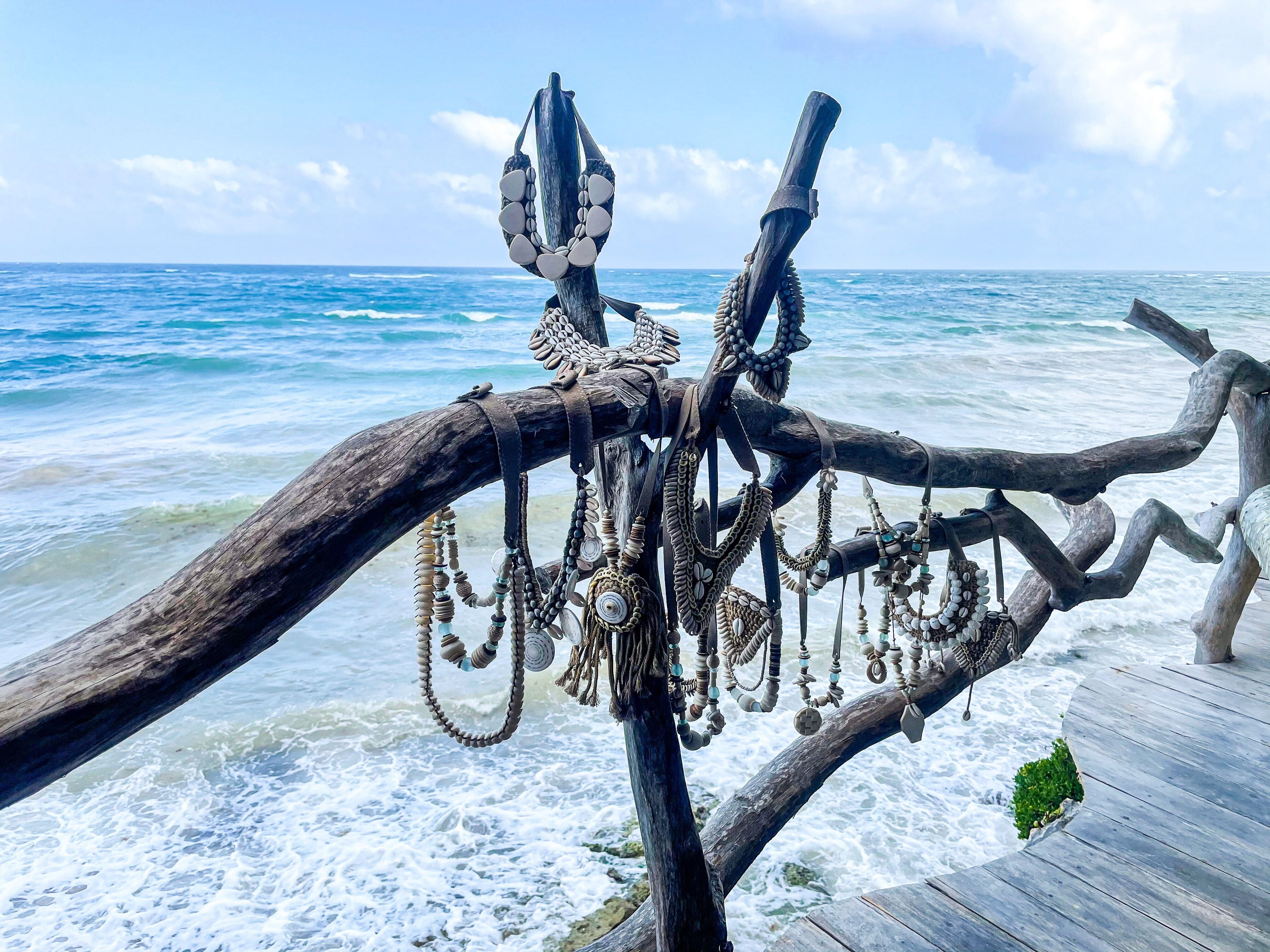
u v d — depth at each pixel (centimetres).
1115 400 1988
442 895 518
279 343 2828
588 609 161
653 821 183
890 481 234
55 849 548
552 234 160
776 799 280
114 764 630
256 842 558
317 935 489
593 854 552
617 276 9088
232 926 491
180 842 557
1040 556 325
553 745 666
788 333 161
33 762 87
